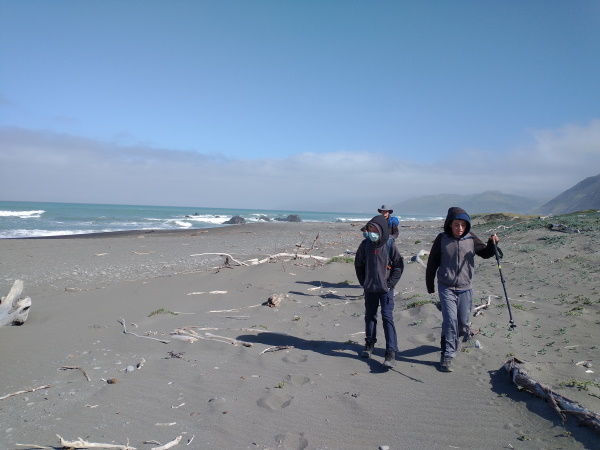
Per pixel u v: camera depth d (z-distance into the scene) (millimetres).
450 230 5188
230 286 10578
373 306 5367
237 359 5559
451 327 4926
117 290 10367
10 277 13125
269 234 30984
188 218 63594
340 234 29859
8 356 5770
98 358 5727
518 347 5434
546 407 3686
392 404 4098
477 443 3352
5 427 3809
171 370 5199
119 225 43625
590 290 8156
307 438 3543
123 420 3912
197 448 3412
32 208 79688
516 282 9453
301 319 7562
